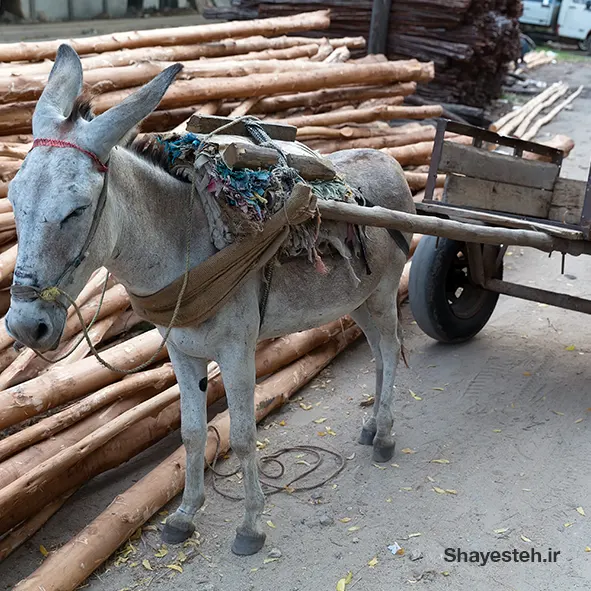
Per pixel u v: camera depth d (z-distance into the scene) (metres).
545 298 5.41
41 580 3.35
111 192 2.94
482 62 11.56
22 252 2.64
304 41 8.85
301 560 3.71
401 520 3.99
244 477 3.68
